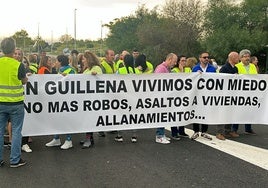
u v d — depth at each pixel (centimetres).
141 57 771
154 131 878
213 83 795
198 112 798
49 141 770
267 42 4475
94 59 728
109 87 734
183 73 773
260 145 752
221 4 4909
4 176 557
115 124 749
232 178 557
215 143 763
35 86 696
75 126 723
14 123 598
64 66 742
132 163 624
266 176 568
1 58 589
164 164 620
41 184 527
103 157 657
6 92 583
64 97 712
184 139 797
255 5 4684
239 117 823
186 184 531
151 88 759
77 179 548
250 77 812
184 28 4922
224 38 4488
